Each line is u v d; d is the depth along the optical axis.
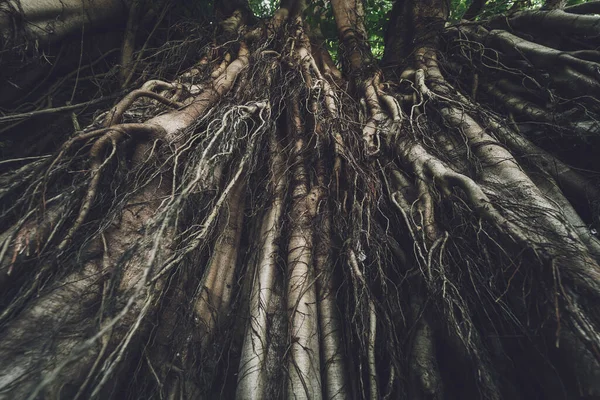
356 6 6.36
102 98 4.02
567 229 2.54
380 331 2.80
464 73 5.12
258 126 3.77
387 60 6.18
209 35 5.65
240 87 4.44
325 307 2.95
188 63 5.37
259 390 2.45
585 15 4.26
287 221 3.38
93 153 2.75
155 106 3.81
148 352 2.48
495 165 3.24
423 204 3.13
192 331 2.69
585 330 2.03
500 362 2.51
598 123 3.50
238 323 3.07
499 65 4.83
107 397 2.14
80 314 2.18
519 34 5.01
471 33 5.34
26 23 3.56
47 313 2.11
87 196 2.56
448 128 3.85
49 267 2.27
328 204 3.44
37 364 1.87
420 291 2.96
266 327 2.75
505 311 2.49
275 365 2.62
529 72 4.47
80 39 4.52
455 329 2.41
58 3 3.95
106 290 2.04
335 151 3.59
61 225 2.52
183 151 3.02
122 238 2.59
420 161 3.41
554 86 4.16
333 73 5.70
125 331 2.23
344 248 3.06
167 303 2.71
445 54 5.39
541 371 2.35
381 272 2.88
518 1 5.62
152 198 2.87
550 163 3.47
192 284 2.89
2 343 1.93
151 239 2.24
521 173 3.10
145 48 5.12
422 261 2.95
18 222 2.33
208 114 3.52
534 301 2.40
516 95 4.41
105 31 4.86
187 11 5.97
